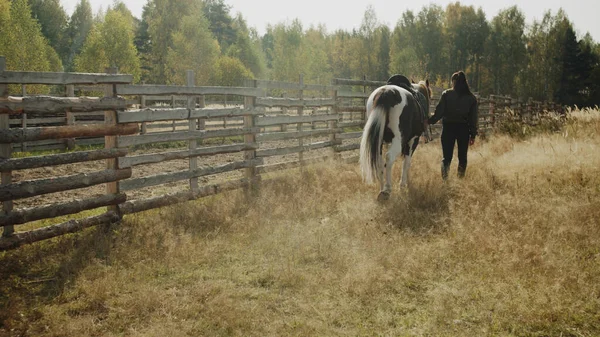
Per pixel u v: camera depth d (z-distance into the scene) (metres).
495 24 69.56
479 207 5.39
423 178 7.18
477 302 3.48
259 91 7.23
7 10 32.31
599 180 6.36
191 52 42.81
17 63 31.48
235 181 6.86
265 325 3.21
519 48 65.50
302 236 4.86
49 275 4.06
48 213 4.55
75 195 7.04
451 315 3.29
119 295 3.66
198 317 3.35
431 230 4.89
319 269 4.16
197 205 6.05
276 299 3.62
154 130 16.83
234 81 42.47
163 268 4.18
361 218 5.31
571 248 4.24
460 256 4.25
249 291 3.74
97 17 68.38
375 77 66.31
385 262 4.12
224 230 5.21
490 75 68.25
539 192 6.09
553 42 64.44
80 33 64.81
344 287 3.72
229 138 17.08
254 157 7.34
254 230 5.14
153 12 52.44
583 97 63.03
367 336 3.07
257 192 6.80
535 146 9.47
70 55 60.72
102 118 14.52
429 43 66.19
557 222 4.87
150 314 3.37
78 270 4.07
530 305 3.34
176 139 5.95
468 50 68.50
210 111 6.39
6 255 4.37
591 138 10.25
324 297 3.62
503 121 15.29
